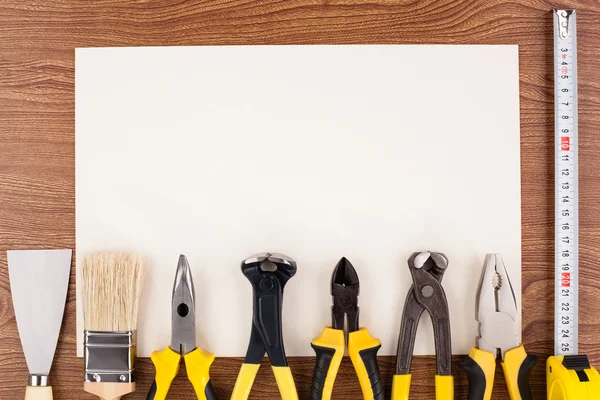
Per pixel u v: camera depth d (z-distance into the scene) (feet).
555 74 2.97
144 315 2.99
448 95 3.01
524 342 3.00
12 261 2.99
